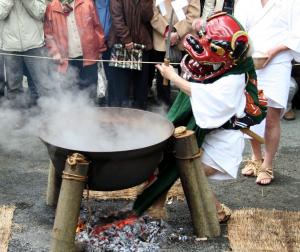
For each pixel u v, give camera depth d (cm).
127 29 452
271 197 357
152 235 292
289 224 312
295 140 467
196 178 287
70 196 257
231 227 307
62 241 260
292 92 508
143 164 263
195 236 298
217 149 288
